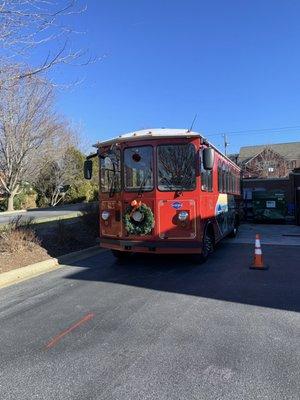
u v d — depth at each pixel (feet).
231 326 19.51
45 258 35.70
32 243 37.99
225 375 14.51
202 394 13.25
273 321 20.15
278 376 14.39
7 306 23.36
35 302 24.02
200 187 32.63
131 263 35.65
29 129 95.86
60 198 138.62
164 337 18.20
